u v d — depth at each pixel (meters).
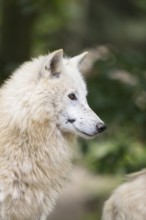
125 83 13.82
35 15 17.41
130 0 28.33
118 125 14.09
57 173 9.20
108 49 14.91
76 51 16.19
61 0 21.84
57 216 17.05
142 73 13.67
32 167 8.93
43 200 9.15
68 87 8.98
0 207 8.81
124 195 9.84
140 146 15.02
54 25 22.28
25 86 8.86
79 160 17.23
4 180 8.80
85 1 28.98
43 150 8.95
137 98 13.88
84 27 27.03
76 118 8.97
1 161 8.85
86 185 19.66
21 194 8.90
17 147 8.88
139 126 14.09
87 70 15.35
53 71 8.98
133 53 14.49
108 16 28.09
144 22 28.48
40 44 19.98
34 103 8.73
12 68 13.88
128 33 27.69
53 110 8.90
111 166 14.03
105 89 13.71
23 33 17.14
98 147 16.19
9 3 16.91
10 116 8.86
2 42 17.25
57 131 9.06
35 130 8.82
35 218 9.20
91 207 17.94
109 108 13.48
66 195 18.77
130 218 9.77
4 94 9.09
